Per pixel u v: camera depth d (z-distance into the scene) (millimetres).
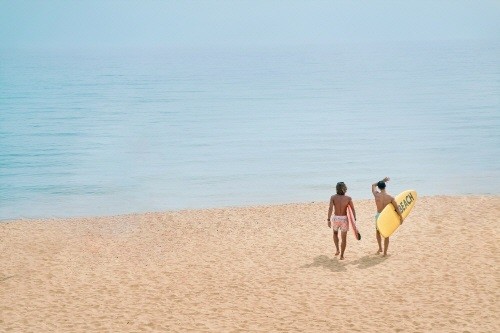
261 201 21297
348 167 27641
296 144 35594
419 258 11867
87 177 26391
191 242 14094
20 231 15500
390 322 8719
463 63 160750
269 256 12609
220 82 110625
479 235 13406
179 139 39062
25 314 9469
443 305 9305
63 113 57094
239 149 34219
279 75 132375
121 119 52000
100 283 11094
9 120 50719
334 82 103438
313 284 10625
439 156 29875
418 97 69312
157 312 9508
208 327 8789
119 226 15938
